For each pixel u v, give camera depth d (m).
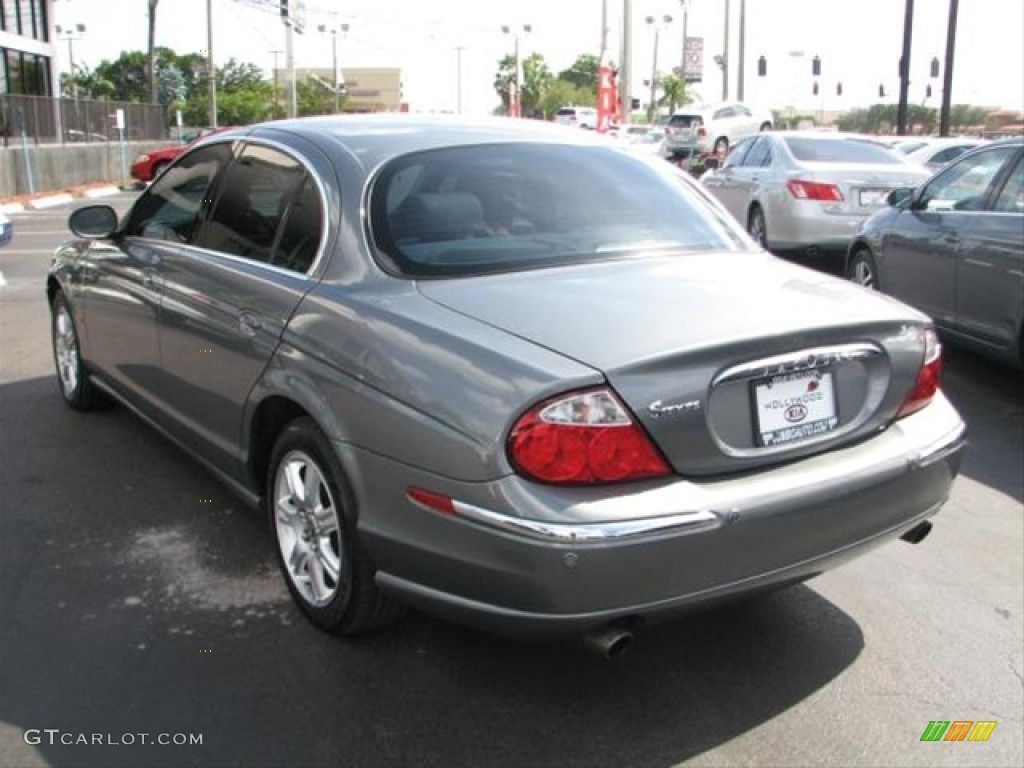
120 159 29.41
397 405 2.80
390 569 2.91
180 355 4.10
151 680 3.08
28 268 11.58
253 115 60.16
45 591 3.61
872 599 3.73
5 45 29.72
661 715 2.99
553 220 3.47
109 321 4.87
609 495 2.57
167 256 4.26
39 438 5.22
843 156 11.16
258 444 3.63
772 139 11.82
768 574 2.77
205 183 4.30
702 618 3.56
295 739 2.83
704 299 2.98
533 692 3.08
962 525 4.45
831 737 2.91
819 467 2.88
